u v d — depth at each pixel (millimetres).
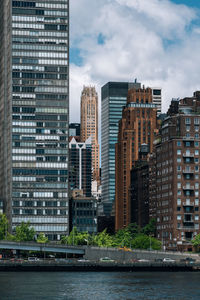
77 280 195500
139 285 180000
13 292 163000
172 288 172250
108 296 155875
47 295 157500
